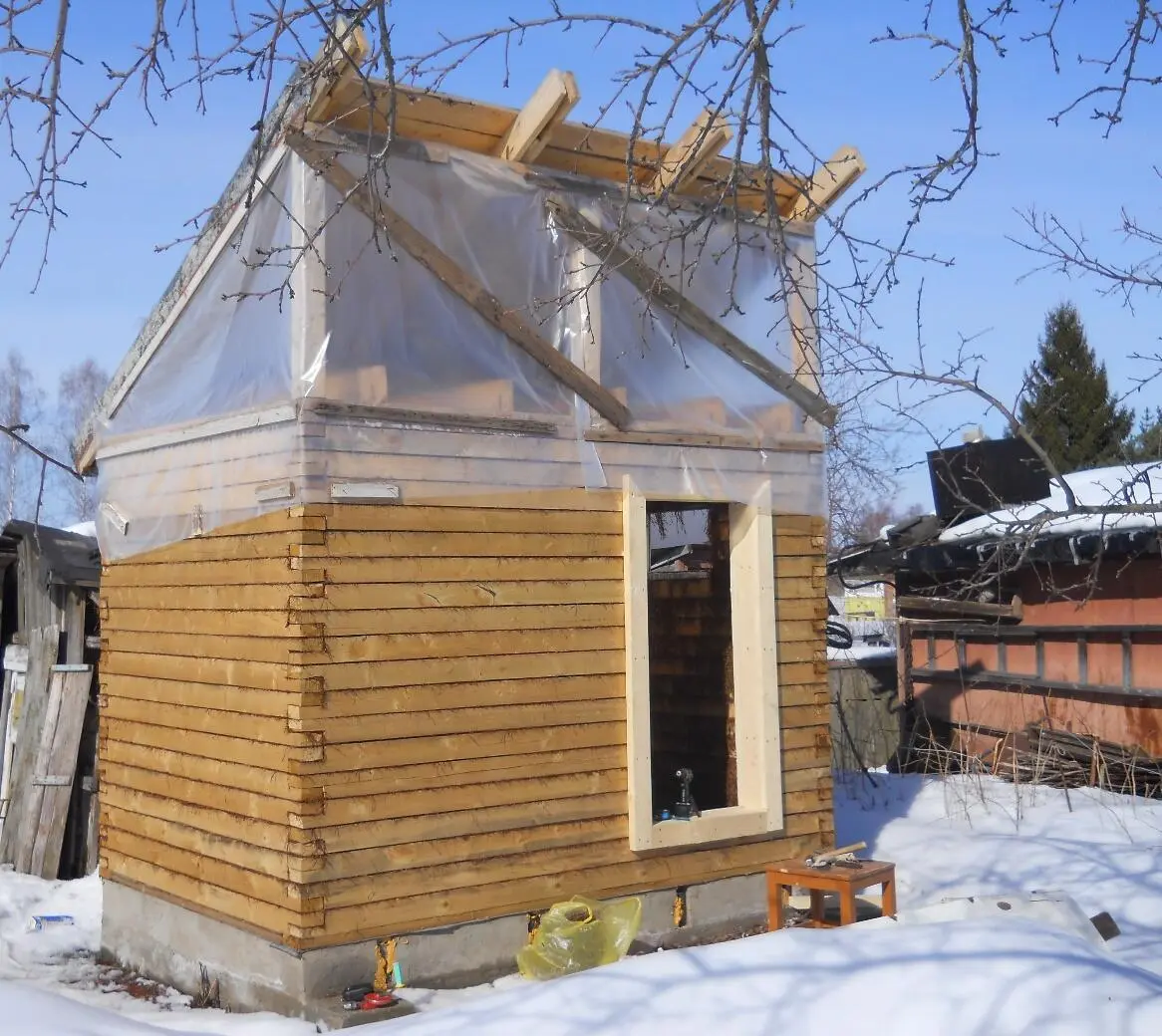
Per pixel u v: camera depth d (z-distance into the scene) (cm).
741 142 515
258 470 753
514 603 781
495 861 759
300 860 694
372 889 714
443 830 741
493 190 809
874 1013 514
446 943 736
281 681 718
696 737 991
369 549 729
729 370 898
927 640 1534
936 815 1155
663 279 690
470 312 787
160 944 831
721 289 899
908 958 559
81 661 1188
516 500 789
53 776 1145
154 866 842
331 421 724
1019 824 1089
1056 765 1288
